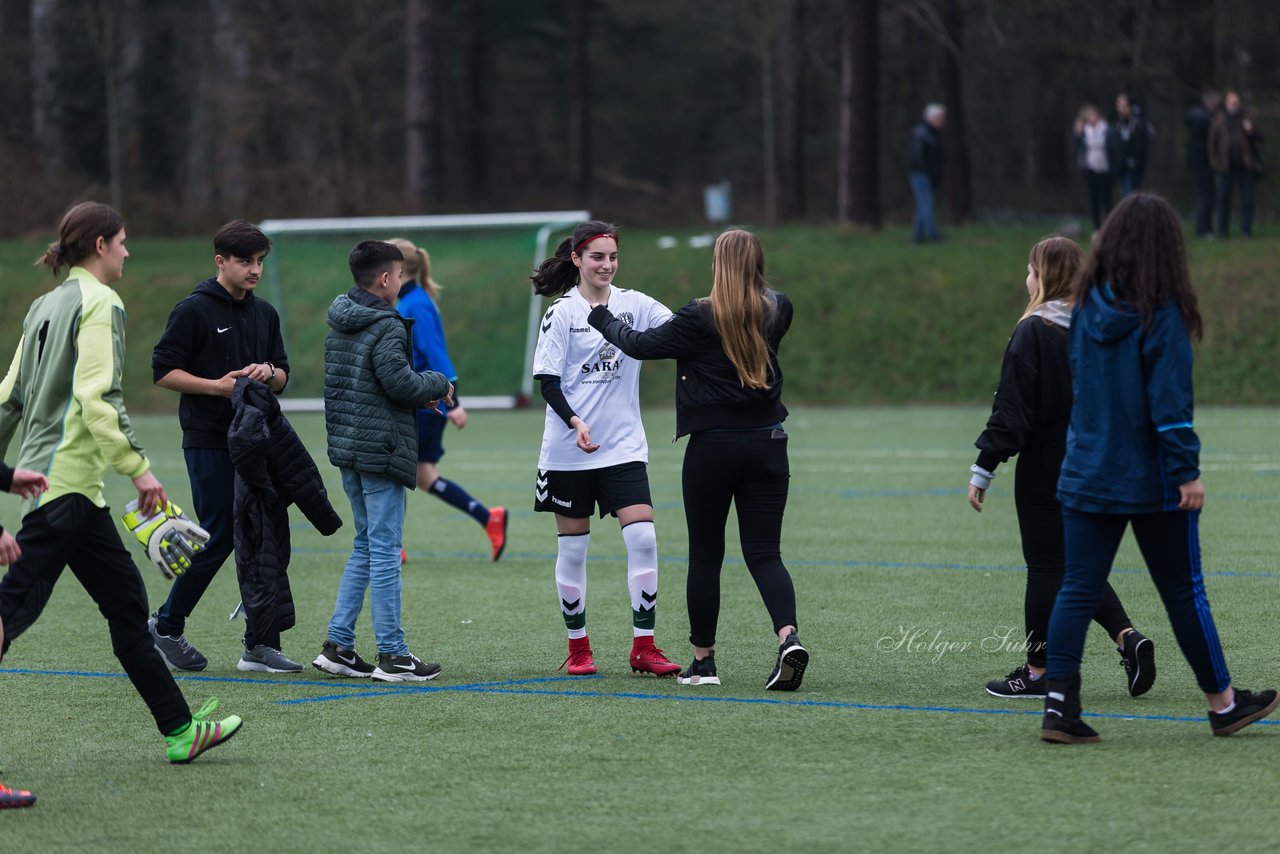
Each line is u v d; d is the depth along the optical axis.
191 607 15.57
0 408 11.55
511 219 54.22
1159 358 11.12
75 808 10.52
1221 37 75.94
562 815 10.13
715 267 13.81
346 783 11.03
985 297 58.09
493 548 23.06
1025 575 20.64
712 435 13.97
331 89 89.81
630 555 14.89
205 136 96.56
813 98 112.44
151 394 59.25
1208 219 58.50
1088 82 81.75
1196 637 11.69
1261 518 25.16
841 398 55.25
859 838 9.51
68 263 11.32
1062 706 11.74
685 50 118.69
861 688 14.09
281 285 59.81
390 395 14.59
